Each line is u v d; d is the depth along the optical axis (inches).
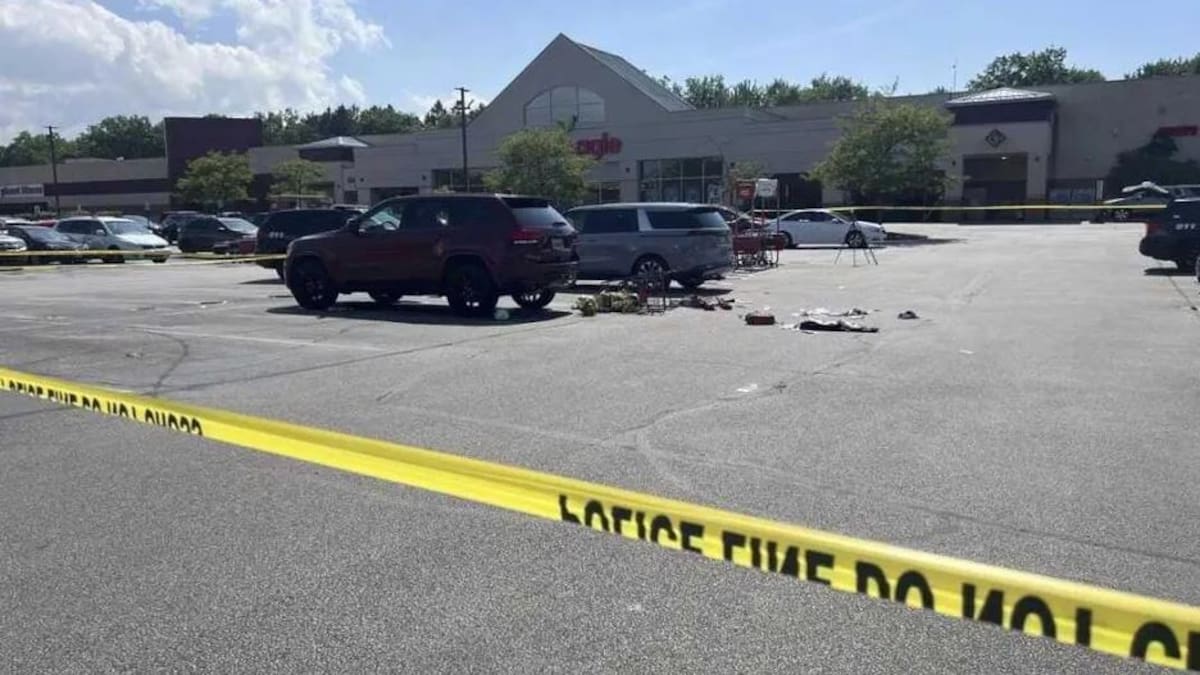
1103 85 2142.0
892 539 174.6
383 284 563.5
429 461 171.8
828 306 580.4
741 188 1013.8
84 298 687.7
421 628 143.2
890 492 202.7
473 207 543.2
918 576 114.4
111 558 171.9
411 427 264.7
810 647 135.6
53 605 153.3
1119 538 174.9
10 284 844.6
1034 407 285.6
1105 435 250.2
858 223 1322.6
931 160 1612.9
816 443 244.2
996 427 260.5
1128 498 197.5
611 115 2222.0
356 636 140.9
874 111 1663.4
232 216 1540.4
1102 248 1099.9
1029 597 107.4
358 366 367.9
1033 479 211.3
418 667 131.6
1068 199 2170.3
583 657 133.6
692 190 2165.4
